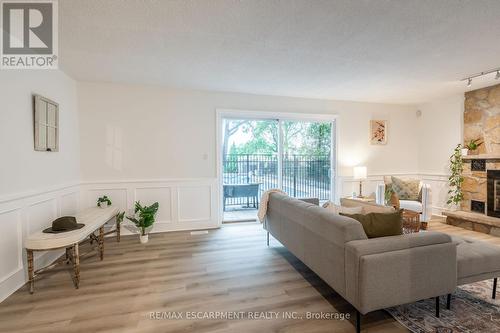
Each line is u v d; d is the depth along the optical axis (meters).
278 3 1.89
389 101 5.25
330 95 4.72
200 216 4.35
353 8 1.96
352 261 1.71
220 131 4.41
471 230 4.18
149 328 1.81
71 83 3.61
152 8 1.95
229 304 2.11
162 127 4.14
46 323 1.86
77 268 2.38
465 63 3.13
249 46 2.64
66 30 2.28
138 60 3.00
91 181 3.84
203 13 2.02
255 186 4.89
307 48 2.68
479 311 2.00
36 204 2.68
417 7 1.94
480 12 2.00
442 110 5.09
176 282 2.48
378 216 1.96
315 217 2.19
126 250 3.32
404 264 1.72
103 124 3.89
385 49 2.71
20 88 2.46
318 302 2.14
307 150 5.05
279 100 4.73
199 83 3.93
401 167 5.55
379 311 2.01
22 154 2.48
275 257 3.10
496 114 4.11
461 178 4.63
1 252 2.19
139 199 4.06
